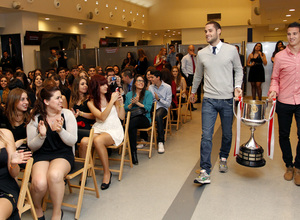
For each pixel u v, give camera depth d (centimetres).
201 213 247
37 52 980
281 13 1105
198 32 1517
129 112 330
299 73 279
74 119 257
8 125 290
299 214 241
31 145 238
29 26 962
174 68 594
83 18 1120
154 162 374
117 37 1562
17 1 863
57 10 999
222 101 298
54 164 232
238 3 1408
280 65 289
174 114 574
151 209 256
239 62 298
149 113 399
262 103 282
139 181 316
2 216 166
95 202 272
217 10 1441
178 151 416
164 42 2164
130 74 460
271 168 341
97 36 1312
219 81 295
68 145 249
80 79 360
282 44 733
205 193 284
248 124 282
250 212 247
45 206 257
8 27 968
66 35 1275
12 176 191
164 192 289
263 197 272
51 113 247
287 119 298
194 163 367
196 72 317
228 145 322
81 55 913
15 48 962
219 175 325
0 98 469
